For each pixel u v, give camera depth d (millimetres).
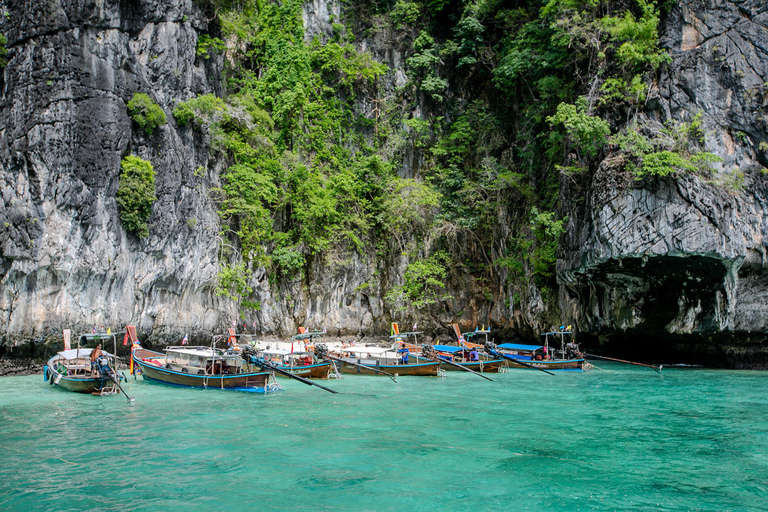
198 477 10820
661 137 25516
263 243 32094
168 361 22797
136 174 25094
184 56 28750
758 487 10562
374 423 15422
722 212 24359
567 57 30531
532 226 32094
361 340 35594
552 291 32688
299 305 33844
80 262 23281
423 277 35875
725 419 16172
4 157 22922
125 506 9375
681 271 25938
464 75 38281
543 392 21047
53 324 23000
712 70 26109
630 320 28234
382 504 9602
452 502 9742
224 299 30188
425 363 25422
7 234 22281
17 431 14141
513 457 12312
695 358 29922
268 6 34969
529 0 34906
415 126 37000
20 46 23562
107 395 19188
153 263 26172
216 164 30500
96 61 24469
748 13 26047
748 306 26047
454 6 38312
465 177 37312
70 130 23297
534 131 34062
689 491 10359
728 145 25734
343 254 35281
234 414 16438
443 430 14688
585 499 9938
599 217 26031
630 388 22031
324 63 35906
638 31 26328
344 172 35656
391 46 38000
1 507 9297
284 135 34031
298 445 13070
